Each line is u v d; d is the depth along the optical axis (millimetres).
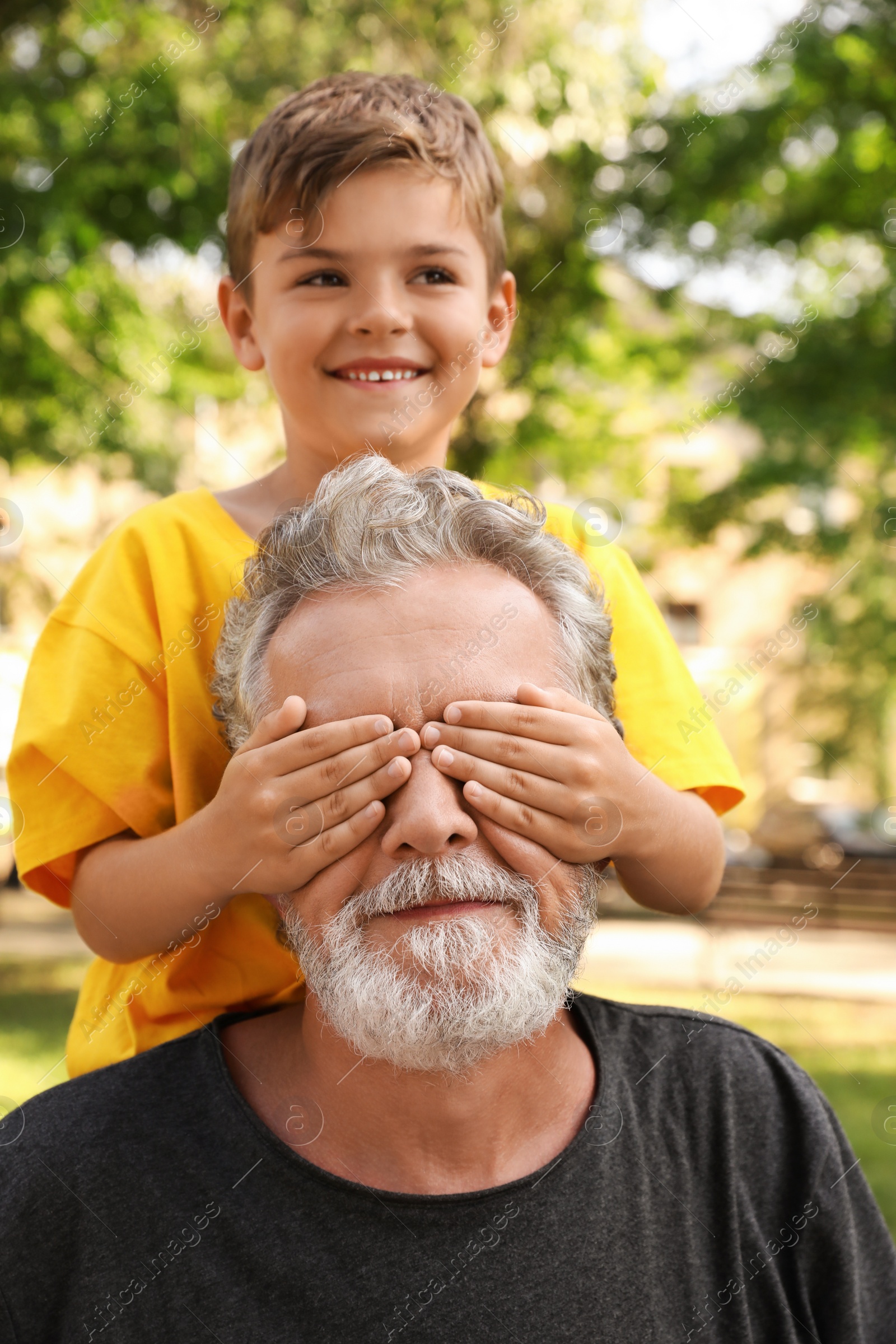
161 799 1797
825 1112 1514
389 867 1267
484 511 1353
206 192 5465
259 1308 1213
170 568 1913
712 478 7371
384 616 1322
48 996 6098
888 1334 1489
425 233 2076
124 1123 1323
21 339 5516
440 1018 1220
